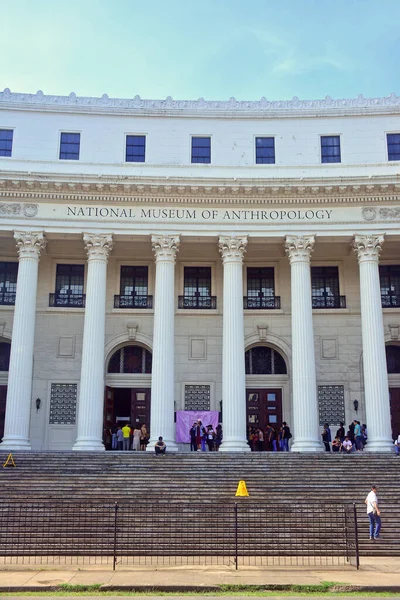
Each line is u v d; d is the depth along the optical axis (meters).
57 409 37.59
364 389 37.69
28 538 20.16
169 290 35.06
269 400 39.12
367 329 34.66
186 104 40.41
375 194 35.72
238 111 40.22
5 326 38.53
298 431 33.38
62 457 28.45
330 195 35.75
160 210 35.94
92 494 23.77
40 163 36.78
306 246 35.56
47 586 14.95
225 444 33.09
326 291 39.59
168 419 33.38
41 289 38.78
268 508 21.61
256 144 40.00
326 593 14.86
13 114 39.72
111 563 18.06
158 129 40.06
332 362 38.41
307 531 20.72
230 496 23.83
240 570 17.22
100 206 35.78
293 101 40.44
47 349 38.19
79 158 39.47
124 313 39.06
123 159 39.56
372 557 19.61
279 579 15.97
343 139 39.75
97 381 33.78
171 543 19.80
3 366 38.94
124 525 20.91
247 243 36.47
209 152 39.84
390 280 39.62
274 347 39.53
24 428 32.94
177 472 26.58
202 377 38.38
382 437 33.09
